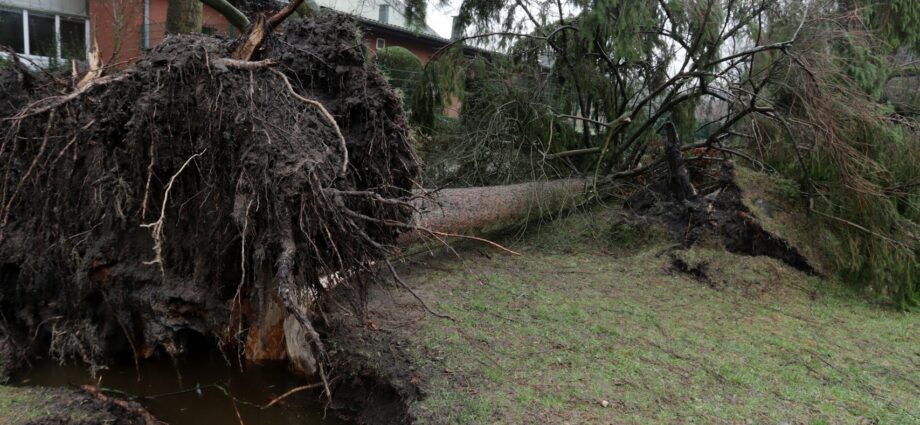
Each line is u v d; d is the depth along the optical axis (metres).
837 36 6.05
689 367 3.84
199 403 3.60
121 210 3.36
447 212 5.91
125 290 3.56
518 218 6.83
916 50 7.62
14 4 11.78
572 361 3.83
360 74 3.74
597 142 7.98
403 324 4.29
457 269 5.78
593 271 5.92
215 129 3.16
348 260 3.30
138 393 3.61
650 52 7.58
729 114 7.08
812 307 5.21
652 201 7.05
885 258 5.47
